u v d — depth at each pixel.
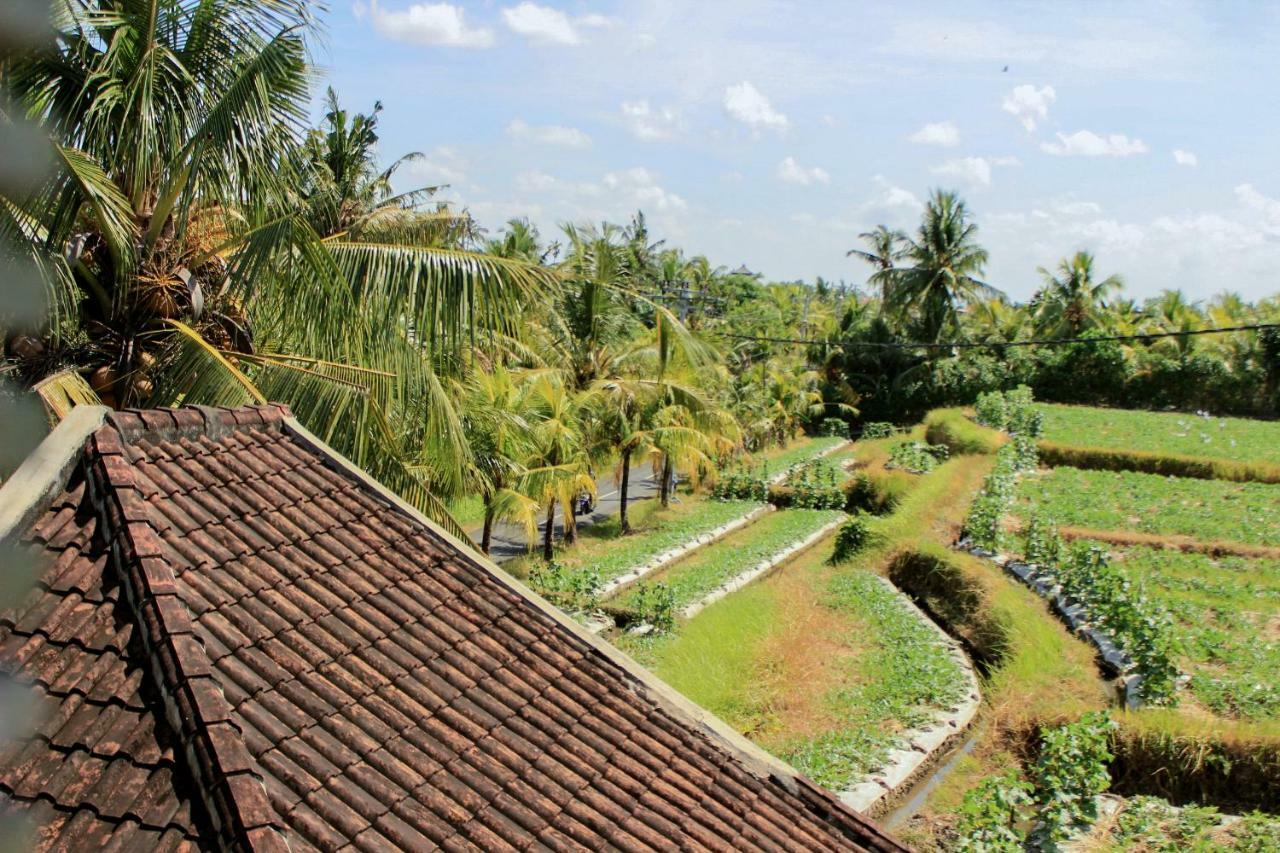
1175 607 19.88
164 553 5.77
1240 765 13.55
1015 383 55.75
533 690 6.65
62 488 6.00
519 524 25.64
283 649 5.77
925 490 31.80
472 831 5.20
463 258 10.38
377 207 19.47
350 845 4.70
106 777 4.52
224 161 9.31
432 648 6.48
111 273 9.43
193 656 4.97
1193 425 44.28
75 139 9.17
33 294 8.16
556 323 26.73
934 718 16.06
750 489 36.78
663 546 27.80
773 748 14.68
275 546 6.59
